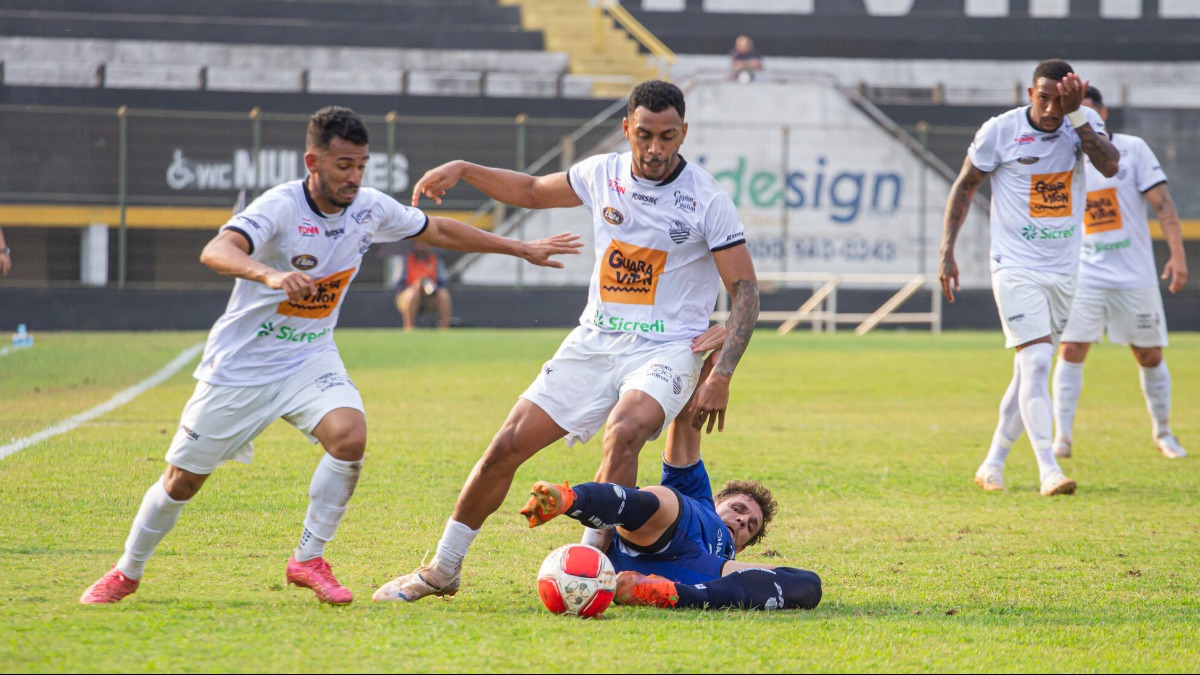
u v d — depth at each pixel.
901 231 63.06
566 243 10.48
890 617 9.20
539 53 73.62
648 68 74.69
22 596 9.18
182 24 72.44
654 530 9.58
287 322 9.27
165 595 9.34
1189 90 73.06
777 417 24.53
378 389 27.95
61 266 58.97
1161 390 19.89
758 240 62.41
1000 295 16.52
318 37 73.31
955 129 62.06
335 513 9.20
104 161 58.31
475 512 9.72
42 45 70.56
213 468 9.22
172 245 59.06
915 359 39.06
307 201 9.11
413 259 52.81
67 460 16.27
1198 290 60.75
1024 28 80.06
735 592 9.36
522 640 8.09
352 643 7.87
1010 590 10.42
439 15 77.62
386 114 65.38
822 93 64.50
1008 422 16.41
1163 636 8.69
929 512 14.45
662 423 9.98
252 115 57.00
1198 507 15.03
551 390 10.18
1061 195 16.17
